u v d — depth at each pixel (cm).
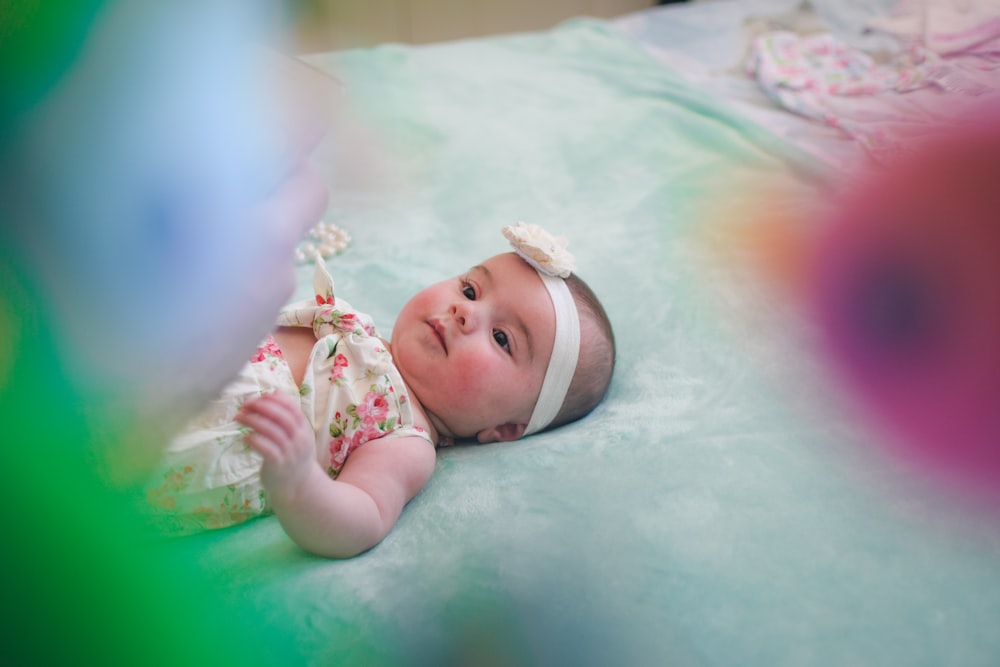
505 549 103
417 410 132
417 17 314
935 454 118
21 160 53
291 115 74
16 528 58
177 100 58
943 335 141
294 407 97
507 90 232
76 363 58
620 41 255
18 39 55
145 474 71
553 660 91
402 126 212
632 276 164
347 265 170
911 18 232
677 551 102
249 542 108
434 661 91
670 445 121
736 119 210
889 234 164
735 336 147
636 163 202
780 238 171
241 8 68
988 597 96
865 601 96
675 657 91
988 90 193
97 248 56
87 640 63
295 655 91
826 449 120
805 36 244
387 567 103
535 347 136
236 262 66
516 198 192
